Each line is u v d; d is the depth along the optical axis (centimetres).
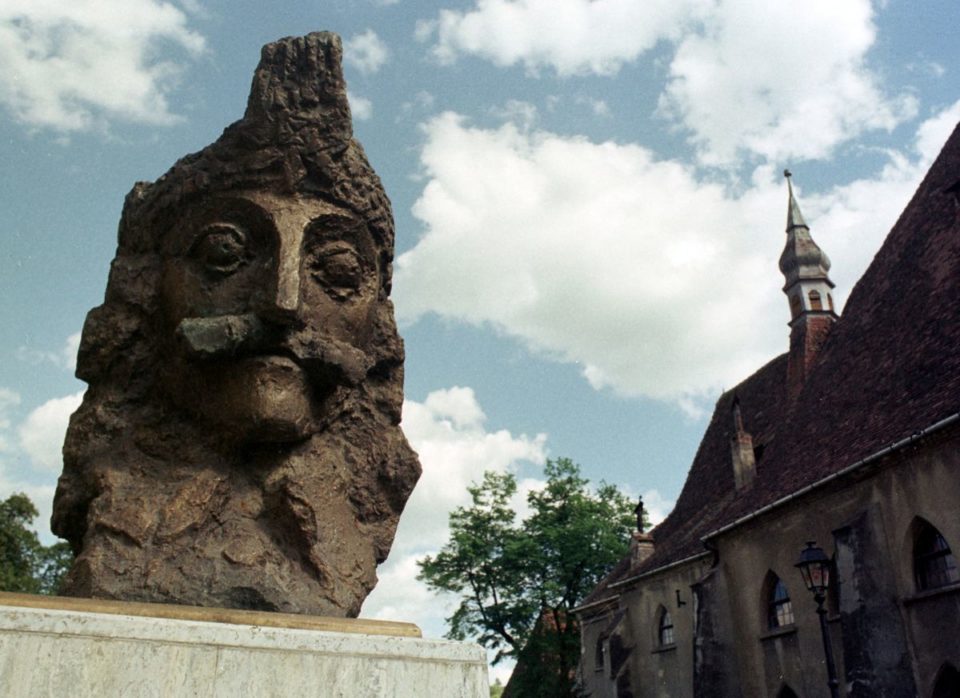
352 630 371
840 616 1694
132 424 470
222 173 470
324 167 475
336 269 477
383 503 522
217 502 443
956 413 1474
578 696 3291
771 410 3216
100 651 304
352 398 518
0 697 283
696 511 3150
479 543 3472
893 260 2342
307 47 485
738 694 2130
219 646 323
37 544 3070
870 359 2095
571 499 3562
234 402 446
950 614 1497
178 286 463
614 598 3166
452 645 367
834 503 1831
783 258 3650
